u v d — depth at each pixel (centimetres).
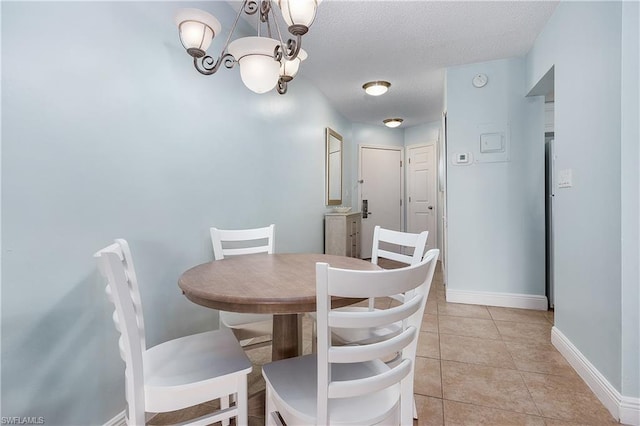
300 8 115
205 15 132
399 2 214
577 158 186
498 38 262
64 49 120
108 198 139
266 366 114
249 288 108
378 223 569
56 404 118
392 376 91
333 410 92
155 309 165
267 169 276
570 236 196
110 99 139
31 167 110
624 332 145
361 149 554
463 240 321
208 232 204
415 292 100
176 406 101
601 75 161
